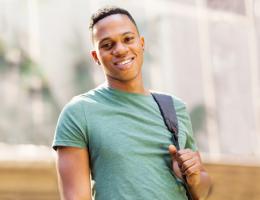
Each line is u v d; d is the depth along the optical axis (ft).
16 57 20.25
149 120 9.52
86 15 20.89
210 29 22.22
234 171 20.59
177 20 21.83
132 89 9.71
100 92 9.67
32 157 18.31
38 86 20.38
